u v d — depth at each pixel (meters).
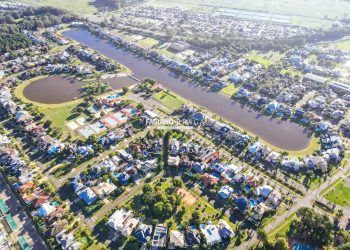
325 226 153.38
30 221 160.62
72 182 179.00
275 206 171.50
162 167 193.00
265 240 148.88
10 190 178.00
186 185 182.12
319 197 179.12
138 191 177.50
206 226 156.62
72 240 148.38
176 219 161.62
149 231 153.25
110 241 150.88
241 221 163.00
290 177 192.38
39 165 193.88
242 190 180.00
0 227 157.12
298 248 150.75
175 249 147.50
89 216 162.75
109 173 187.50
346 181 191.25
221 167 192.38
